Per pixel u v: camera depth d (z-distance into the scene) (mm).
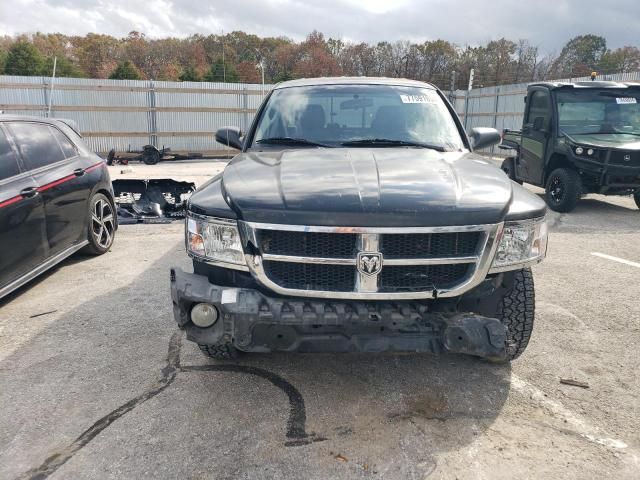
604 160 7625
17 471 2148
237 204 2291
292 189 2346
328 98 3701
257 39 83125
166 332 3529
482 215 2236
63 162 4859
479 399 2689
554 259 5473
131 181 7887
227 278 2400
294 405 2617
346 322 2211
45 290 4418
